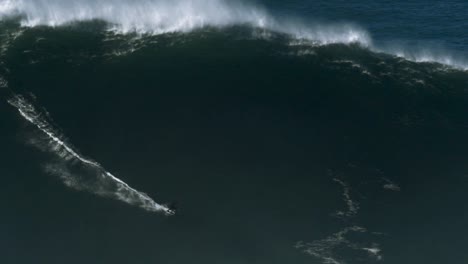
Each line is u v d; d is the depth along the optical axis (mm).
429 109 88562
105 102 83812
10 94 83062
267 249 68875
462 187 78062
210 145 79562
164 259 67188
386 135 84000
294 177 76875
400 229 72188
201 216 71500
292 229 71062
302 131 83062
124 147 78125
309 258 68188
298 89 89125
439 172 79688
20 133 78375
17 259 65812
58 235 68500
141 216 70938
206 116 83562
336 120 85188
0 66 86688
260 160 78500
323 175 77500
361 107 87500
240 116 84125
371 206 74375
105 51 91312
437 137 84562
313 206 73750
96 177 74438
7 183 73125
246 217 71938
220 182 75312
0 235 67875
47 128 79312
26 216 70000
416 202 75562
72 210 71000
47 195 72250
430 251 70250
